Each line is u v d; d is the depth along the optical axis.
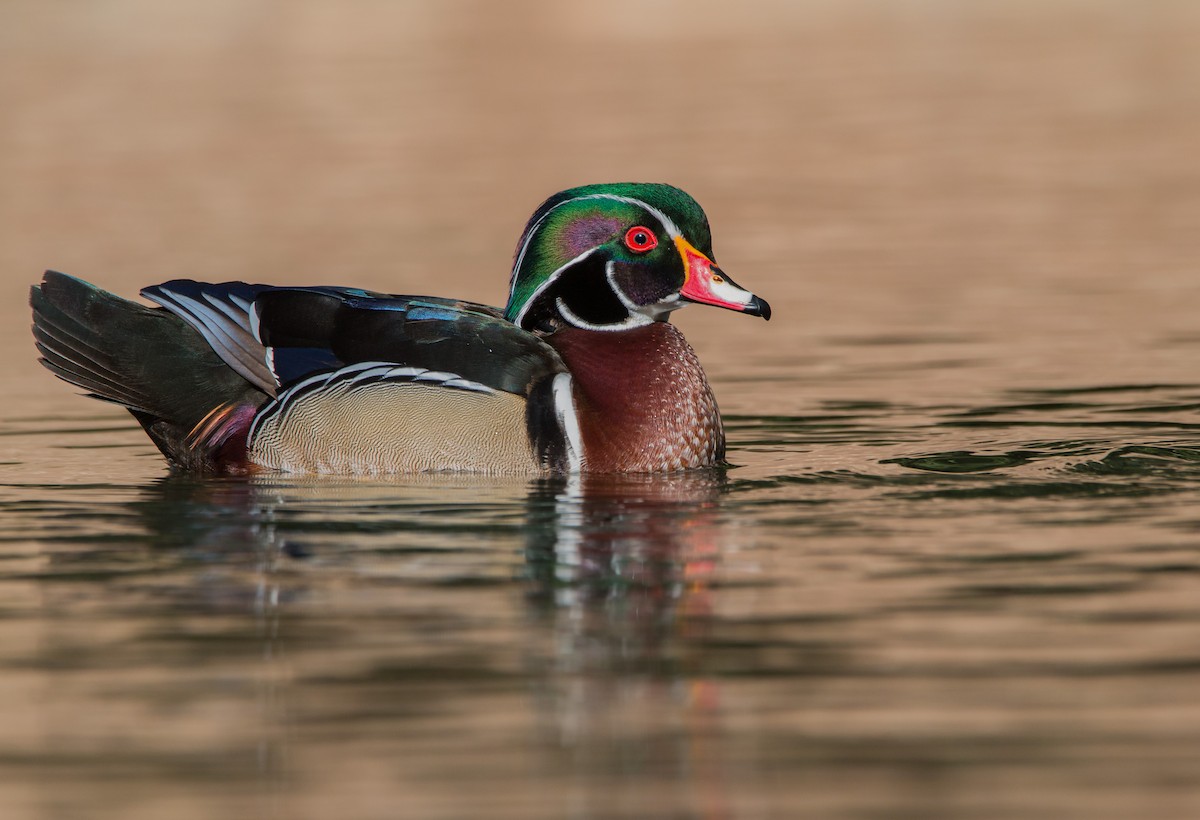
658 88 38.59
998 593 9.82
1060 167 30.47
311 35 45.62
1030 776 7.33
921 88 38.38
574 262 13.95
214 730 7.95
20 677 8.64
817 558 10.66
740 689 8.38
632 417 13.35
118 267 24.00
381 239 25.47
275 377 13.51
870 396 16.53
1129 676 8.43
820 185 29.38
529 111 36.19
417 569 10.53
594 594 9.97
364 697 8.32
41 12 47.62
